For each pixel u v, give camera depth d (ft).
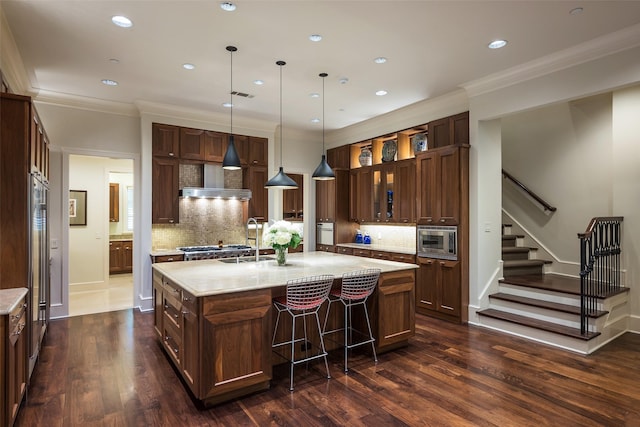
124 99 16.96
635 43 10.63
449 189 15.79
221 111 18.93
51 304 16.37
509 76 13.74
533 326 13.29
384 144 20.62
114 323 15.61
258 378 9.45
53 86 15.17
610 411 8.60
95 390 9.68
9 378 7.34
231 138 13.14
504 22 10.09
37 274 10.50
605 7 9.33
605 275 14.83
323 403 9.05
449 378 10.35
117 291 22.47
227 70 13.48
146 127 17.74
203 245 20.13
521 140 19.56
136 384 10.02
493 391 9.57
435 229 16.43
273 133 21.72
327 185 23.50
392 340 12.34
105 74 13.84
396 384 10.02
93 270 22.82
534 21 10.04
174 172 18.48
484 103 14.93
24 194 9.30
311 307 10.15
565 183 17.76
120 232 28.25
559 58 12.20
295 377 10.53
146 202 17.74
